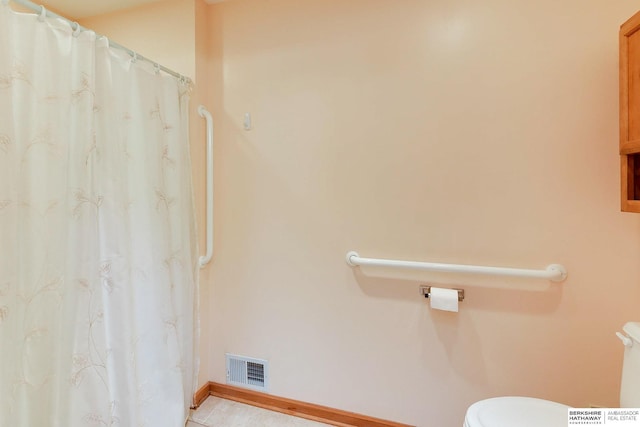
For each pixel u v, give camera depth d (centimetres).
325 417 159
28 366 94
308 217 159
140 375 133
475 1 132
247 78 166
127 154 127
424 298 143
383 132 146
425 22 138
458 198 137
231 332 175
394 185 145
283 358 166
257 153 166
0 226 86
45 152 97
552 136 125
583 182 122
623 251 119
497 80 130
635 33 99
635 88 99
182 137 155
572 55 121
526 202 128
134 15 172
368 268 151
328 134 154
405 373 147
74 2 165
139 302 133
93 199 111
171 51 166
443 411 142
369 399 153
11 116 88
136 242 132
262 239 167
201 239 171
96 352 111
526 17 126
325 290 158
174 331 146
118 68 122
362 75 148
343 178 153
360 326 153
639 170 103
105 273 117
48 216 98
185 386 157
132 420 123
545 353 129
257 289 169
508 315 133
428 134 139
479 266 133
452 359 140
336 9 151
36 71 95
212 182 170
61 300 101
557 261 126
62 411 102
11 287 89
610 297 121
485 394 136
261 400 170
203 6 168
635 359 97
